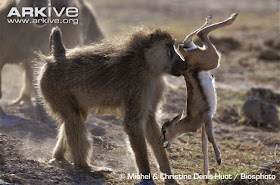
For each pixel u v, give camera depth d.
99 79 10.76
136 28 11.13
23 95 16.47
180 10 44.06
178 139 14.23
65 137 11.25
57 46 11.42
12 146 12.13
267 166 11.20
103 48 11.13
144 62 10.55
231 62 26.53
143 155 10.49
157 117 11.16
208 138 9.96
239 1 48.41
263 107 16.98
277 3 47.06
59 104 11.07
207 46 9.95
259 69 25.38
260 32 35.31
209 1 48.56
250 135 15.66
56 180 10.20
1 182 9.43
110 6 44.44
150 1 47.19
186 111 10.41
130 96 10.50
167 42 10.57
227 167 12.23
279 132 16.22
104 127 14.43
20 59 15.91
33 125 13.88
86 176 10.68
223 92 20.08
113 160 12.09
